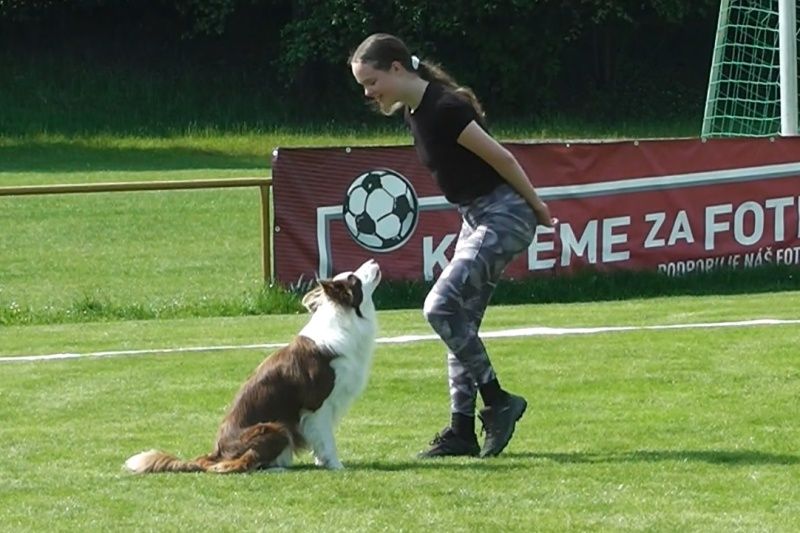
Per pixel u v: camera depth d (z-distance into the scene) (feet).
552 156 53.67
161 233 77.87
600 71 161.68
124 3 162.09
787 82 64.18
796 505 23.40
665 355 37.88
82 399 33.96
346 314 26.55
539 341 40.75
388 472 26.07
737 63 91.86
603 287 53.83
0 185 99.60
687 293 54.19
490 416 27.45
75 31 160.25
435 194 52.65
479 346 27.14
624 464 26.43
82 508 23.54
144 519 22.81
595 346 39.58
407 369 36.70
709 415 30.73
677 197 54.80
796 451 27.35
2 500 24.17
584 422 30.48
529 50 155.02
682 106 158.20
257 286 59.26
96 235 77.10
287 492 24.39
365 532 21.98
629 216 54.44
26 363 39.09
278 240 52.06
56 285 61.36
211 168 112.98
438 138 26.58
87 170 111.75
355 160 52.16
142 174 107.34
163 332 45.57
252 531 22.07
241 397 26.48
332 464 26.35
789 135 60.23
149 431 30.50
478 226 26.96
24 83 150.82
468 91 26.86
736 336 40.52
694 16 159.94
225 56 161.17
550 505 23.48
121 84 153.17
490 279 27.02
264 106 153.28
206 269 65.72
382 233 52.47
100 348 42.01
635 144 54.34
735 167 55.21
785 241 55.77
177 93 153.17
